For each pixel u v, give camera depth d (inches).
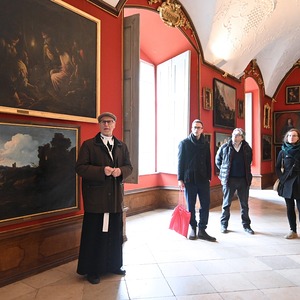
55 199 134.3
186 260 141.8
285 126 469.4
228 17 258.4
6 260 116.0
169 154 271.9
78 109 143.4
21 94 118.4
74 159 143.0
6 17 113.3
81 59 144.8
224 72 313.0
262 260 142.4
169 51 274.1
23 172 121.3
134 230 195.9
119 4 167.6
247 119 437.4
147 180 268.1
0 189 113.5
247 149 189.6
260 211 264.2
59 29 133.9
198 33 266.2
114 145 123.4
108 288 112.8
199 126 172.6
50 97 130.0
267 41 319.9
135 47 167.3
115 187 118.6
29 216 123.3
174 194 271.4
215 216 241.6
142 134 276.7
